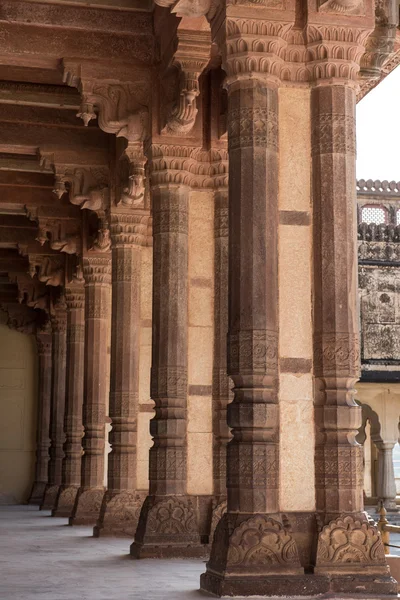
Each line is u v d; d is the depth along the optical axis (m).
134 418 13.56
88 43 10.94
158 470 10.53
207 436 11.15
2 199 17.06
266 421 7.53
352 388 7.91
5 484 26.42
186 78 10.01
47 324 26.08
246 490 7.43
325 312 7.92
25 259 23.14
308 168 8.22
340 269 7.96
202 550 10.38
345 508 7.64
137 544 10.55
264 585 7.15
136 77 11.01
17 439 26.67
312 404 7.95
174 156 10.91
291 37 8.18
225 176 11.38
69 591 7.68
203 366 11.29
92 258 16.67
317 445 7.87
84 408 16.53
